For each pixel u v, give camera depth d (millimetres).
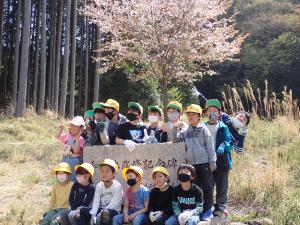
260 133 9180
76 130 5656
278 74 31938
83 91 30844
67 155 5703
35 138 13531
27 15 18281
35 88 24922
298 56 32000
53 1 25578
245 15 38438
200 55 14609
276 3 39875
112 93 24453
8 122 15430
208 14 14352
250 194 6348
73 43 23688
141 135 5582
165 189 4973
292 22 35375
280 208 5438
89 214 4996
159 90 23812
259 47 34781
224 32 15250
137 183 5094
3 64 28109
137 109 5559
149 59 13945
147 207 5008
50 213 5199
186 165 4785
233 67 33031
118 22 14484
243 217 5672
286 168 6887
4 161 10422
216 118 5375
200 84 33594
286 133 8711
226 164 5273
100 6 16844
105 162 5047
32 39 28922
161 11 13648
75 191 5199
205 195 5051
